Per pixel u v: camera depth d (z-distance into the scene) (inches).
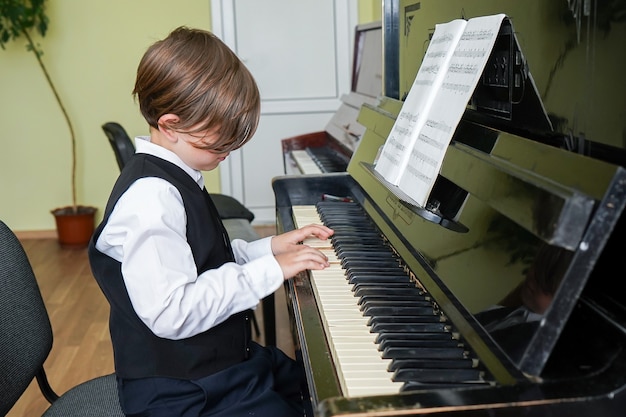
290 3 192.9
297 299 55.3
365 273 57.1
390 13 84.4
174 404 57.0
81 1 187.2
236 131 58.5
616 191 33.5
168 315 54.3
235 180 200.5
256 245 68.6
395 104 77.3
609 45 40.0
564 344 38.8
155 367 57.8
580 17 42.7
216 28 192.2
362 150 81.2
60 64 189.8
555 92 45.9
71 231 182.4
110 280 59.1
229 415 57.4
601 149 41.1
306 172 122.1
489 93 57.4
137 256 54.5
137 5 189.0
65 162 194.5
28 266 63.4
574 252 34.4
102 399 61.7
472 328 42.8
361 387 39.7
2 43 180.1
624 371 36.0
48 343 63.6
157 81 56.9
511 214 38.3
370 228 69.7
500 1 54.0
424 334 45.6
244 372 59.6
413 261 55.4
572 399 34.3
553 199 34.5
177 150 59.6
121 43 190.2
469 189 45.4
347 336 46.5
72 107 192.2
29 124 192.1
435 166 52.5
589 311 40.6
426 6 72.6
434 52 60.9
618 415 34.7
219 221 63.3
